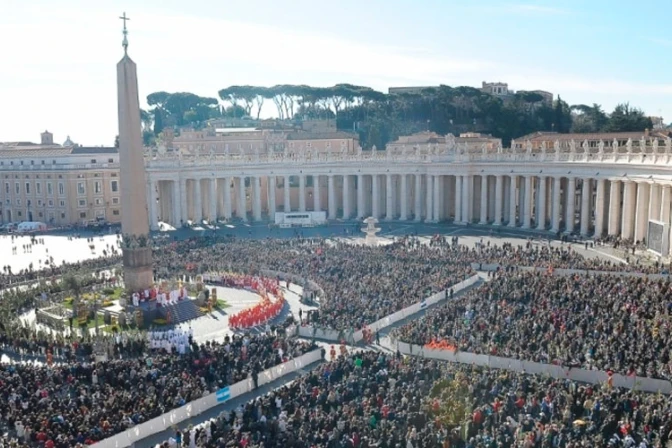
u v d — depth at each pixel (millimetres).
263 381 33500
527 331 36344
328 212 101125
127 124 46562
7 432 25672
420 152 97938
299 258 61844
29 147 126125
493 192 93875
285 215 91750
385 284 49688
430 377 29781
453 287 48844
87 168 105812
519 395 27406
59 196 105000
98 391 29312
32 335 40281
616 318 36906
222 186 108000
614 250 65188
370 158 97000
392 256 60906
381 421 24656
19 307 51281
